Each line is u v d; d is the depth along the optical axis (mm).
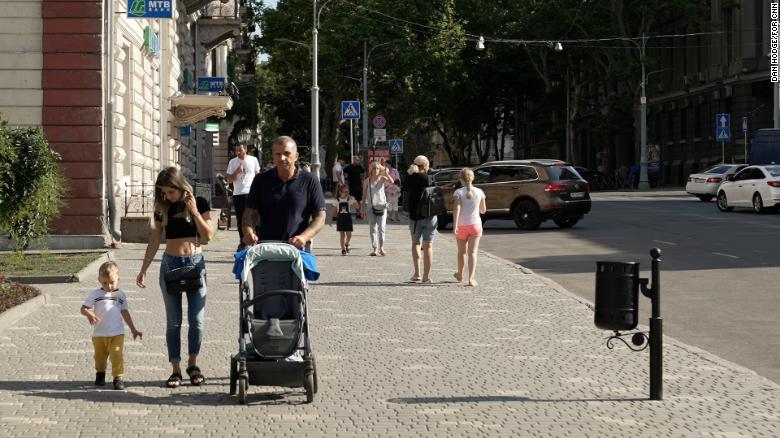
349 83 75500
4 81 23953
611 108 78750
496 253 24859
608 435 8180
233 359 9547
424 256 18516
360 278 19172
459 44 73438
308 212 10094
